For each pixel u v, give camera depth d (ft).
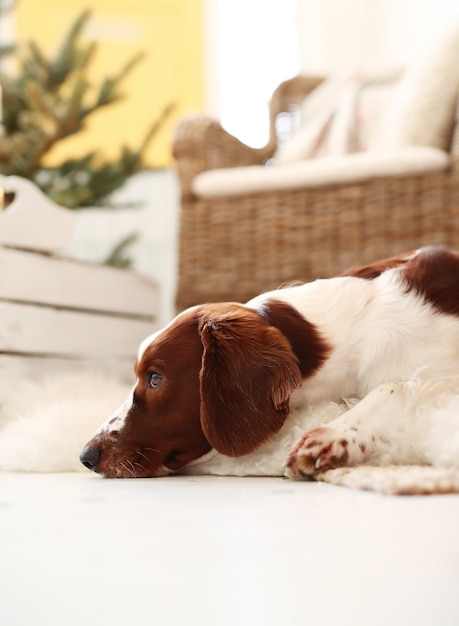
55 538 2.50
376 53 9.83
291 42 10.48
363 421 3.50
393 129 6.17
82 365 5.74
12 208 5.31
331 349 3.73
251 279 6.24
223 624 1.71
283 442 3.62
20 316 5.30
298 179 6.02
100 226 10.30
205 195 6.36
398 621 1.71
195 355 3.67
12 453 4.00
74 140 10.35
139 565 2.23
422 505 2.83
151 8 10.52
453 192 5.65
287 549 2.35
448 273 3.81
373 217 5.86
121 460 3.68
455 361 3.67
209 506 2.92
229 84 10.69
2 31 10.30
